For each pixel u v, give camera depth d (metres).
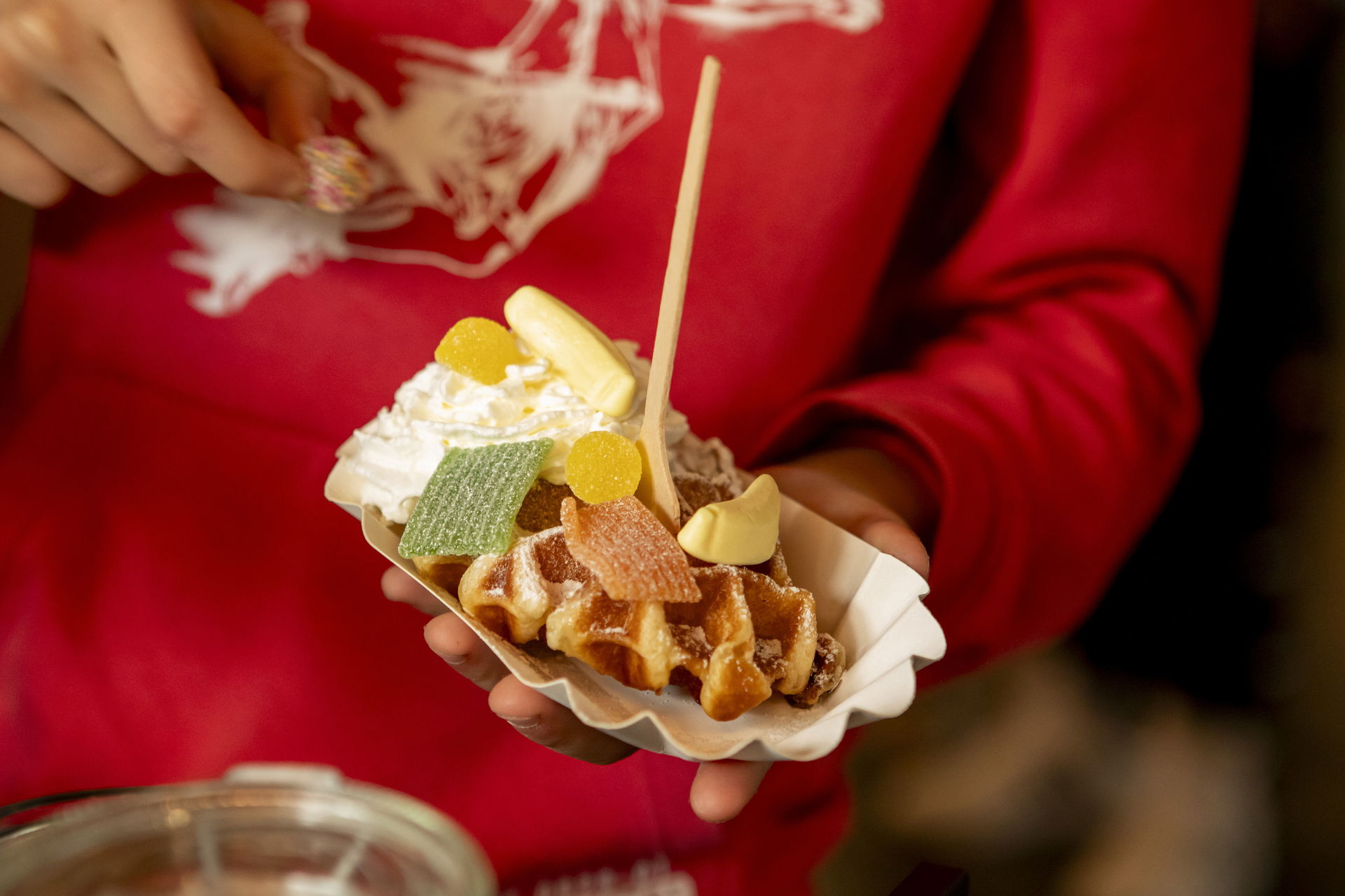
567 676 0.68
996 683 1.31
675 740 0.63
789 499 0.73
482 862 0.52
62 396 0.82
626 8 0.79
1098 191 0.85
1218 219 0.86
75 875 0.51
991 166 0.89
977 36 0.83
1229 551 1.24
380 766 0.79
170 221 0.80
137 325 0.81
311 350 0.81
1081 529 0.83
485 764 0.79
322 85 0.78
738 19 0.80
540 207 0.81
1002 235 0.86
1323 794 1.27
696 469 0.74
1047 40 0.83
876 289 0.87
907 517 0.78
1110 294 0.86
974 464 0.78
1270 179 1.18
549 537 0.69
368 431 0.73
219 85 0.75
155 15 0.71
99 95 0.72
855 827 1.26
